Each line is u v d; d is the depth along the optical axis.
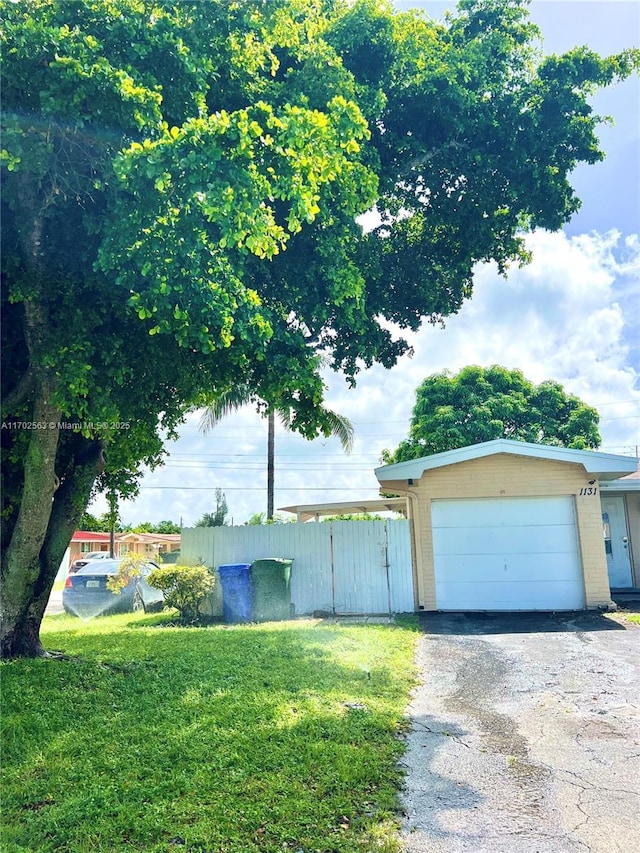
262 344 5.60
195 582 12.53
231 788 3.83
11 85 4.30
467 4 8.02
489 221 8.41
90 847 3.20
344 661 7.30
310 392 6.29
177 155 4.11
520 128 7.67
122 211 4.59
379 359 8.91
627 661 7.46
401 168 7.75
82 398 5.60
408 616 12.01
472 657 7.91
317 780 3.96
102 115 4.34
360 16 6.91
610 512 15.44
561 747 4.62
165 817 3.48
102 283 5.38
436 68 7.18
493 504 12.78
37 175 4.74
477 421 21.97
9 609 6.88
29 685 5.80
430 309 8.91
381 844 3.22
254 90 5.71
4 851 3.16
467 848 3.21
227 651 7.79
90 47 4.25
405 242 8.93
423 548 12.85
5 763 4.25
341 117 5.10
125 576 14.68
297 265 6.43
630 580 15.15
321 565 13.22
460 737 4.86
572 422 22.45
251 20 5.29
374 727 4.98
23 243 5.42
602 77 7.66
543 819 3.51
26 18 4.30
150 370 6.04
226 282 5.07
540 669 7.16
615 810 3.61
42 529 6.77
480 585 12.58
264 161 4.51
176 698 5.67
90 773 4.07
